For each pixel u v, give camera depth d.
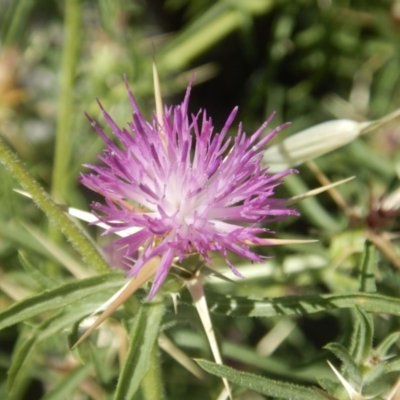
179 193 0.14
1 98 0.21
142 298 0.15
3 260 0.20
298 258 0.19
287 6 0.25
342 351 0.14
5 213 0.20
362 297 0.14
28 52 0.23
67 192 0.21
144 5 0.28
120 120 0.22
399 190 0.17
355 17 0.25
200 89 0.28
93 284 0.14
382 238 0.17
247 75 0.28
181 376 0.20
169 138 0.14
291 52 0.27
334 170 0.22
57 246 0.18
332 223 0.19
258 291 0.19
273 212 0.14
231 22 0.24
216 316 0.16
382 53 0.25
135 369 0.14
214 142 0.14
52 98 0.23
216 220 0.14
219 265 0.19
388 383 0.15
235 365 0.19
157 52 0.23
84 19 0.25
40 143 0.23
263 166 0.17
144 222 0.13
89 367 0.17
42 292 0.14
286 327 0.20
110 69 0.22
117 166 0.14
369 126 0.17
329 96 0.26
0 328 0.14
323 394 0.13
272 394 0.13
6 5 0.25
